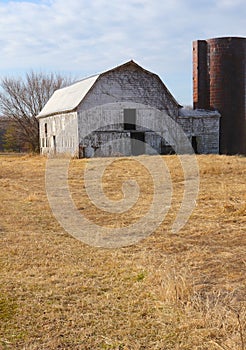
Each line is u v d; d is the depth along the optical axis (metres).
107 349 3.33
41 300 4.23
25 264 5.34
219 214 8.17
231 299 4.13
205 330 3.52
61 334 3.56
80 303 4.15
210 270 5.06
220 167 14.53
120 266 5.25
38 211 8.88
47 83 43.59
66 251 5.95
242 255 5.64
